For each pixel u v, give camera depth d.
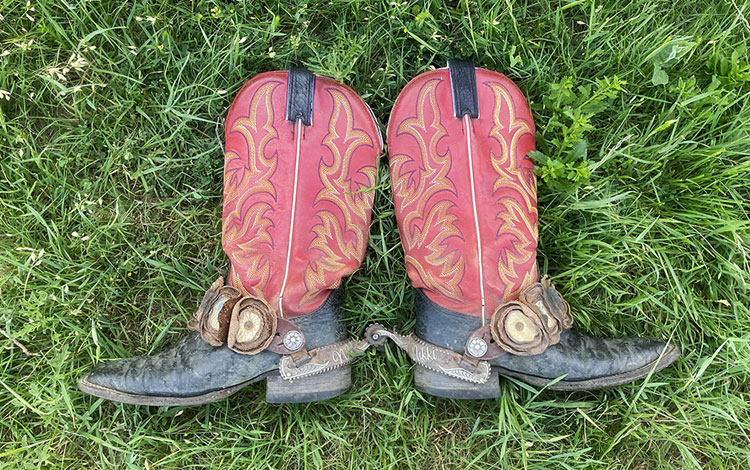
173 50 1.21
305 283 1.03
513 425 1.18
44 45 1.20
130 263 1.21
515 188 1.07
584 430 1.20
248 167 1.07
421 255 1.07
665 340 1.15
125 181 1.23
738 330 1.19
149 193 1.24
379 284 1.21
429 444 1.22
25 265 1.16
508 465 1.20
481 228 1.03
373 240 1.21
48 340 1.20
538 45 1.20
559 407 1.21
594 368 1.07
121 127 1.22
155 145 1.22
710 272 1.22
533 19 1.23
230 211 1.08
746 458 1.20
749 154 1.18
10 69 1.19
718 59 1.19
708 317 1.20
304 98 1.06
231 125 1.10
